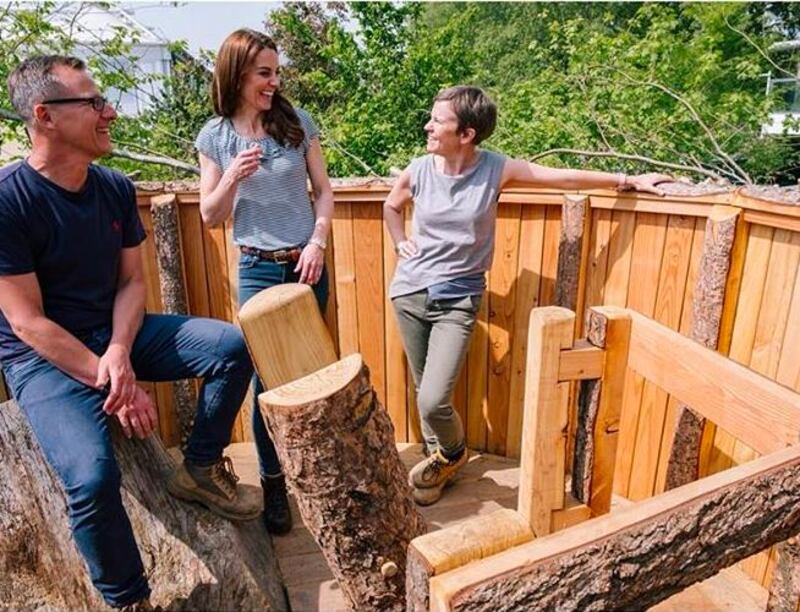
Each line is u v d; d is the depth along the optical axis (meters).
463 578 0.76
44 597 1.46
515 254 2.34
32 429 1.44
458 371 2.11
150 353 1.67
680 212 1.88
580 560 0.80
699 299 1.80
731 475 0.95
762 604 1.73
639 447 2.17
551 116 5.32
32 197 1.40
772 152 5.29
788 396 1.18
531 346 1.47
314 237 1.91
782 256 1.62
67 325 1.53
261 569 1.76
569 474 2.12
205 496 1.71
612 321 1.46
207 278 2.49
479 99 1.89
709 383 1.38
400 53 7.02
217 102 1.81
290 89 8.54
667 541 0.86
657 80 5.18
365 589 1.38
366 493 1.29
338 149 5.49
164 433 2.66
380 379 2.59
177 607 1.50
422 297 2.11
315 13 8.84
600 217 2.14
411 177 2.11
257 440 2.00
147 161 3.67
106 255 1.57
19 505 1.47
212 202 1.75
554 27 5.97
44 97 1.35
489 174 2.00
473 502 2.27
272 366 1.49
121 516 1.38
